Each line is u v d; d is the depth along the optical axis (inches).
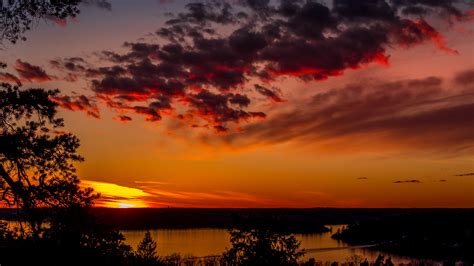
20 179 594.6
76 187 617.6
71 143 611.5
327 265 4333.2
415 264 5502.0
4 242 588.1
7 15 570.6
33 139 589.9
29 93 592.1
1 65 600.1
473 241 6589.6
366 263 5019.7
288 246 1211.2
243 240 1214.9
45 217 608.1
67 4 578.6
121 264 678.5
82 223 620.1
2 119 590.6
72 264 607.8
